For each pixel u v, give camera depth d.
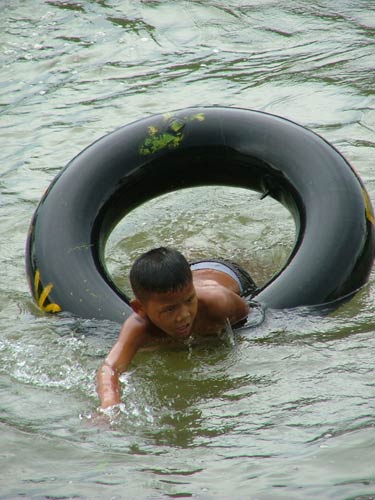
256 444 7.07
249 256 10.77
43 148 14.18
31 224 9.91
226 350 8.59
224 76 16.25
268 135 10.14
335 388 7.82
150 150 10.28
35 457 7.10
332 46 17.06
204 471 6.75
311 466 6.69
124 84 16.30
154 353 8.59
